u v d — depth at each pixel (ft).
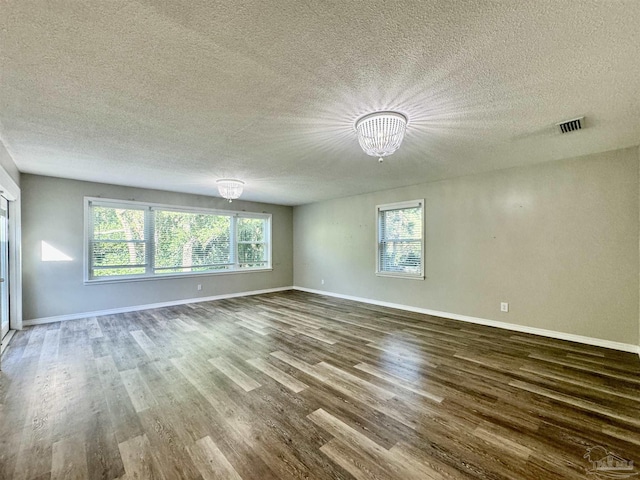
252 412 6.82
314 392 7.73
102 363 9.64
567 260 11.80
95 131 8.86
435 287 16.03
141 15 4.35
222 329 13.50
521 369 9.10
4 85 6.30
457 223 15.11
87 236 15.78
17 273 13.39
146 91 6.60
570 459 5.28
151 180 15.61
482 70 5.78
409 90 6.53
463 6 4.23
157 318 15.52
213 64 5.61
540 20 4.48
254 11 4.29
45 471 5.01
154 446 5.67
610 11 4.29
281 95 6.77
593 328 11.25
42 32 4.68
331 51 5.22
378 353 10.49
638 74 5.89
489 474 4.94
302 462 5.24
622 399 7.32
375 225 19.10
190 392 7.75
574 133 9.10
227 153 10.98
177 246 19.26
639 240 10.28
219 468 5.10
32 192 14.25
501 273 13.58
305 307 18.21
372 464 5.18
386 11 4.32
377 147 7.88
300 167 13.04
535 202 12.59
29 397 7.48
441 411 6.83
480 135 9.22
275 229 24.40
